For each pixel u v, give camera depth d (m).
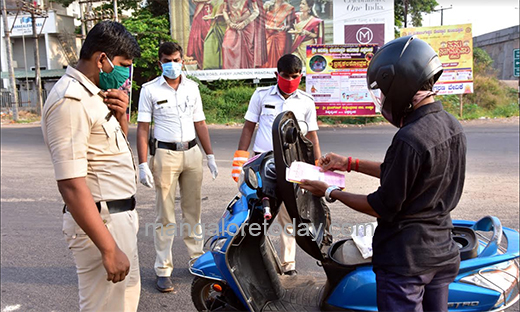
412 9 22.77
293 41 19.98
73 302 3.79
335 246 3.06
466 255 2.75
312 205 3.05
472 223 3.29
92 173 2.34
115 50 2.29
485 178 7.30
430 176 2.03
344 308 2.84
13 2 28.28
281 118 2.60
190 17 20.36
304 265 4.40
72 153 2.17
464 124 14.85
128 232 2.46
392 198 2.05
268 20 20.02
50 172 8.88
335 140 11.94
